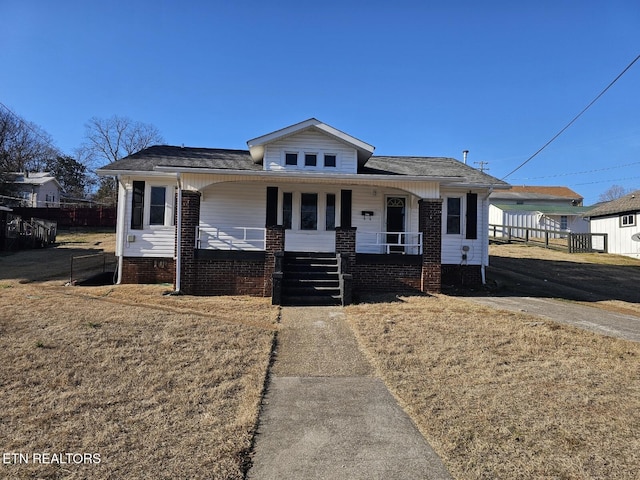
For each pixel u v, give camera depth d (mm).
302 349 6090
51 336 6043
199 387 4512
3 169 36906
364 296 10430
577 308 9477
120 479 2859
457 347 6055
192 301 9406
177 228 10836
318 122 12062
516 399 4305
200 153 14727
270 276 10719
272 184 13070
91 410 3900
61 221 29656
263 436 3564
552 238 28797
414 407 4125
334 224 13312
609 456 3234
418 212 13242
